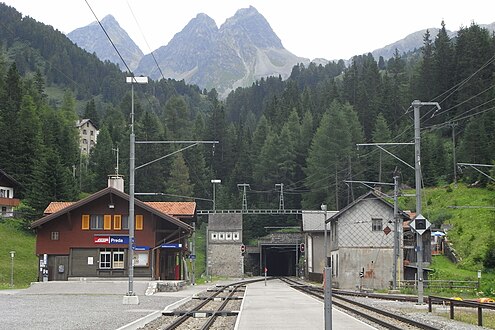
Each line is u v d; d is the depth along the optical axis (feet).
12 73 498.69
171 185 415.44
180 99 591.78
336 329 65.46
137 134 439.63
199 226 427.74
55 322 72.59
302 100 570.05
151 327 72.02
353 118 410.72
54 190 297.12
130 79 111.55
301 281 284.41
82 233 190.19
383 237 212.23
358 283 210.79
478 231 255.91
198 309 100.94
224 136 500.33
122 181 214.28
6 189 321.32
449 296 144.56
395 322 76.74
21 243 269.23
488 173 331.77
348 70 633.20
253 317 82.28
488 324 74.18
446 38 524.52
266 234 424.05
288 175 435.53
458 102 449.89
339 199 361.10
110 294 142.72
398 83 569.64
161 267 201.87
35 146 368.89
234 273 361.51
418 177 115.24
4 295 136.46
